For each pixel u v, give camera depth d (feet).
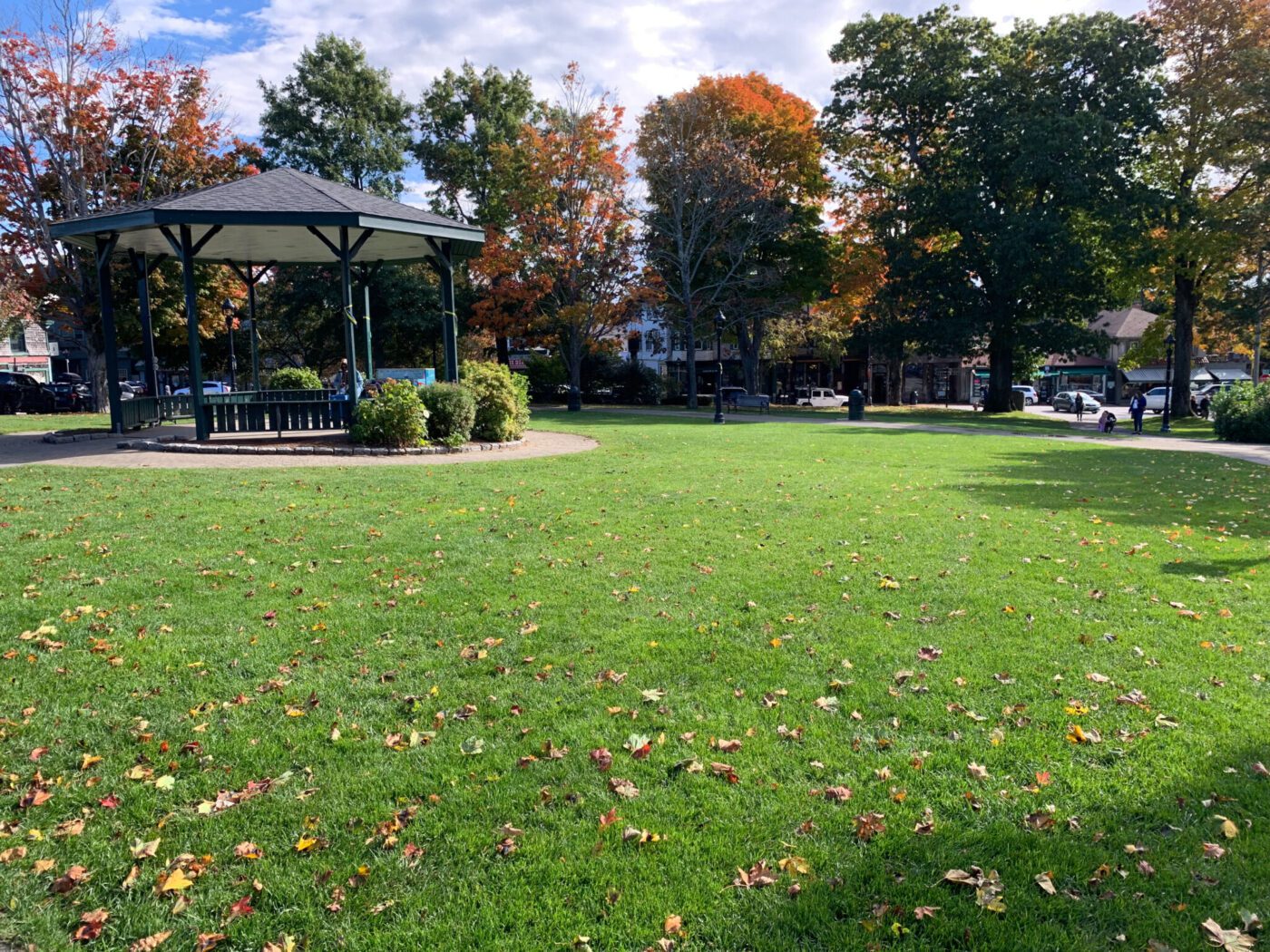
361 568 21.93
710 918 9.00
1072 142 105.40
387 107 143.02
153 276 84.84
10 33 79.10
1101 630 17.67
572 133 115.34
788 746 12.71
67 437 52.65
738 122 120.26
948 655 16.28
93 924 8.99
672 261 125.90
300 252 65.41
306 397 65.36
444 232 55.01
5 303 80.02
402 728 13.37
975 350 136.05
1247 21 104.53
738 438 64.80
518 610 18.76
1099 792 11.29
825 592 20.25
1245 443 72.95
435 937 8.74
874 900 9.25
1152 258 107.55
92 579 20.29
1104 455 56.90
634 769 12.05
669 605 19.30
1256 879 9.43
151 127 86.63
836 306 152.97
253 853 10.19
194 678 15.08
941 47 120.37
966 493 36.17
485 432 54.49
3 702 14.08
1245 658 16.10
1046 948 8.45
